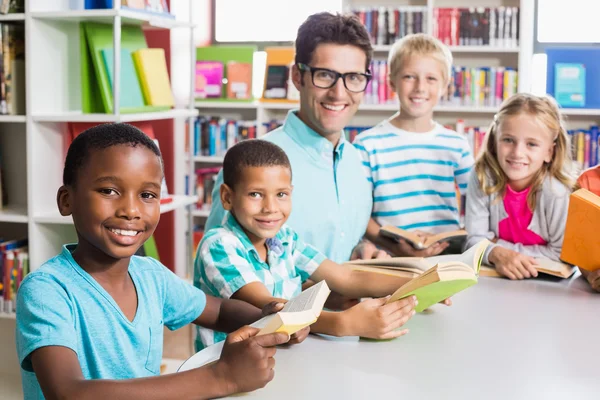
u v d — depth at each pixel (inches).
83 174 40.5
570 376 41.1
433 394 38.1
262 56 209.6
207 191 190.1
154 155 42.0
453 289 49.6
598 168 74.0
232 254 55.2
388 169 92.9
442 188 93.4
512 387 39.3
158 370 46.4
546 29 190.1
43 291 39.5
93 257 42.2
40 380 36.9
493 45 173.8
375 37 179.5
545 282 66.0
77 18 105.7
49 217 105.7
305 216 70.9
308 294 44.8
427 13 176.1
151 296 45.9
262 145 58.2
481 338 48.3
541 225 74.7
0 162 116.3
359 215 77.5
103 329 41.8
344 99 70.2
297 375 40.8
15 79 108.8
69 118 103.7
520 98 74.6
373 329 47.1
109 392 35.5
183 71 158.6
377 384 39.6
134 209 40.5
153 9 118.9
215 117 191.8
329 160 72.5
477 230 77.4
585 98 171.6
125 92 112.3
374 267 61.0
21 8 107.9
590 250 62.3
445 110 177.2
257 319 48.7
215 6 212.4
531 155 73.0
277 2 208.1
